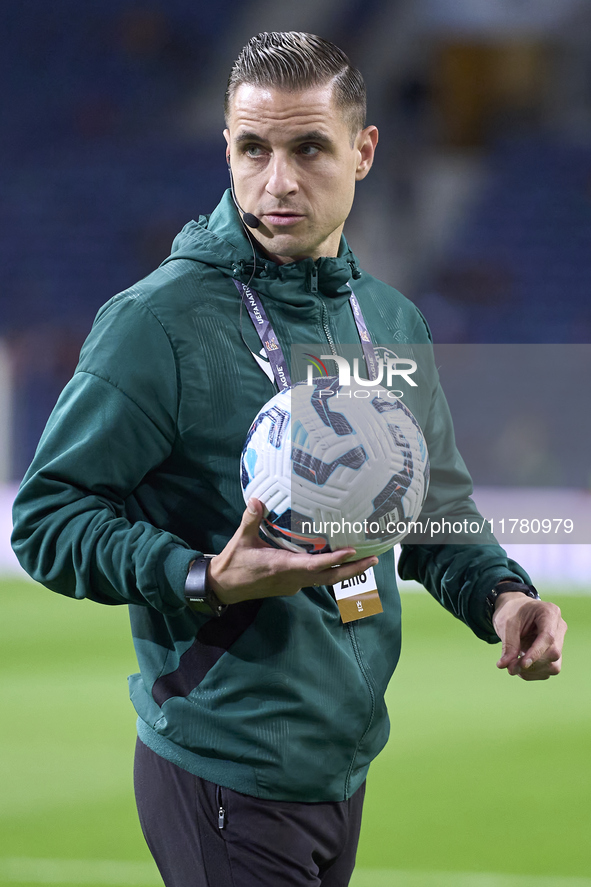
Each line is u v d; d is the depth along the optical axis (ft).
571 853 35.37
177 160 170.40
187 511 17.39
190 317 16.94
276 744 16.80
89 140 173.27
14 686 59.26
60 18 178.81
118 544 15.75
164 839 17.40
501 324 156.66
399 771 44.55
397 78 173.17
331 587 17.63
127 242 164.45
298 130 16.30
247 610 17.04
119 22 178.19
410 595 89.71
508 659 17.76
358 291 19.63
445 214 164.55
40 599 88.17
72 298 161.17
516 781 43.21
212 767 16.89
